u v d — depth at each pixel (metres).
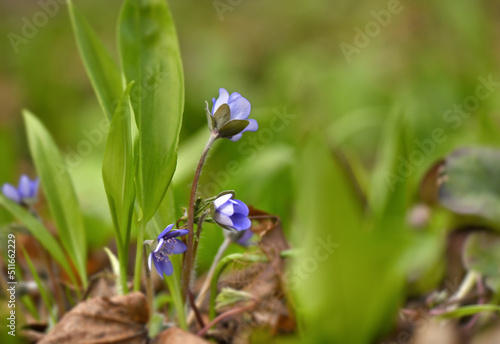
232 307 0.63
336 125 0.97
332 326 0.60
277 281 0.62
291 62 1.31
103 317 0.60
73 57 1.43
